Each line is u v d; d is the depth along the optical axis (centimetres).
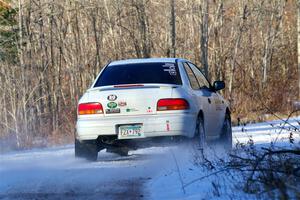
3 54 5844
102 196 1401
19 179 1709
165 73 2108
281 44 7969
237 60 7100
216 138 2356
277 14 7694
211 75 6912
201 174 1580
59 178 1694
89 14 6550
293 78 7088
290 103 5378
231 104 5662
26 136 3822
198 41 7050
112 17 6656
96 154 2117
